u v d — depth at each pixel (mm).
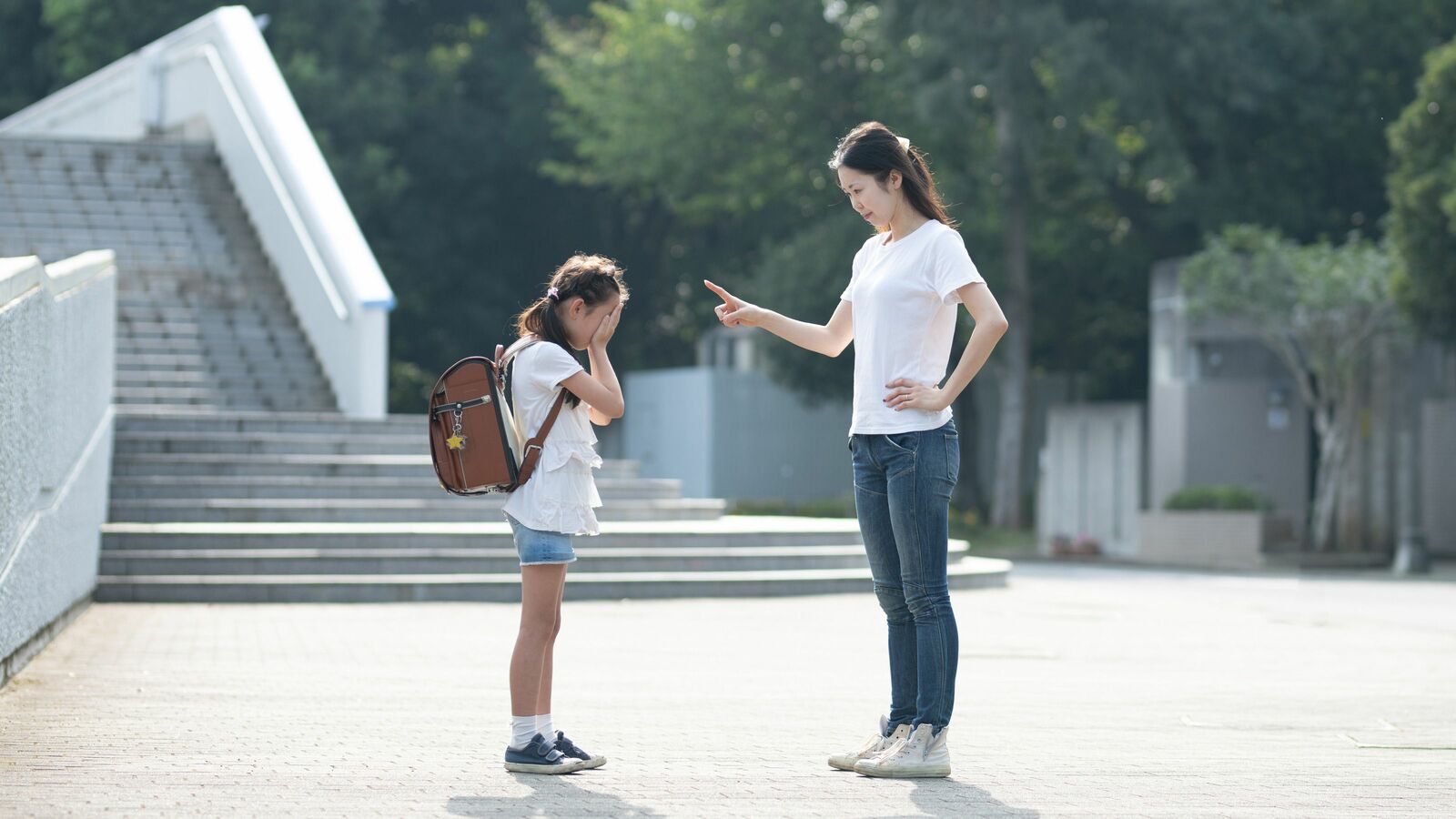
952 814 4902
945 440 5676
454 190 47938
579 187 49875
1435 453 33625
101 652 9188
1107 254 39625
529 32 50312
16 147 22938
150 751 5867
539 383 5676
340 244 18828
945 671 5637
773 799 5125
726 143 39250
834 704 7555
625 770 5668
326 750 5969
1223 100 35656
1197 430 31875
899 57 34625
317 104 40000
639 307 52094
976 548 33625
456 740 6262
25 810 4727
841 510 36281
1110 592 17203
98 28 39406
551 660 5734
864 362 5758
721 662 9375
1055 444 34562
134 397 17719
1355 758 6141
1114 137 37562
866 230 34656
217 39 24531
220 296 20688
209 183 23297
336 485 15320
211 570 13031
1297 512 32156
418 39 49625
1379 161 36750
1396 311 28672
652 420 43062
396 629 10898
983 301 5566
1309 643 11695
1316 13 35688
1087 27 32375
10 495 7387
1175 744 6465
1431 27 37375
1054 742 6504
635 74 39344
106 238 21188
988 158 35906
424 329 48000
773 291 35531
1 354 6996
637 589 13875
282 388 18875
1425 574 26859
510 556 13766
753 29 37531
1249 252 32688
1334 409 30484
